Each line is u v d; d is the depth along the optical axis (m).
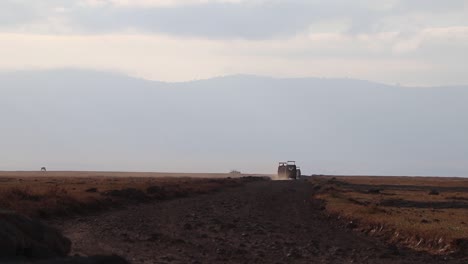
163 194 65.75
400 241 33.56
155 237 31.30
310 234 36.03
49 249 19.67
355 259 26.50
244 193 81.81
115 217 42.50
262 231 36.19
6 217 19.41
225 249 28.20
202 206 55.66
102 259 18.61
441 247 30.47
